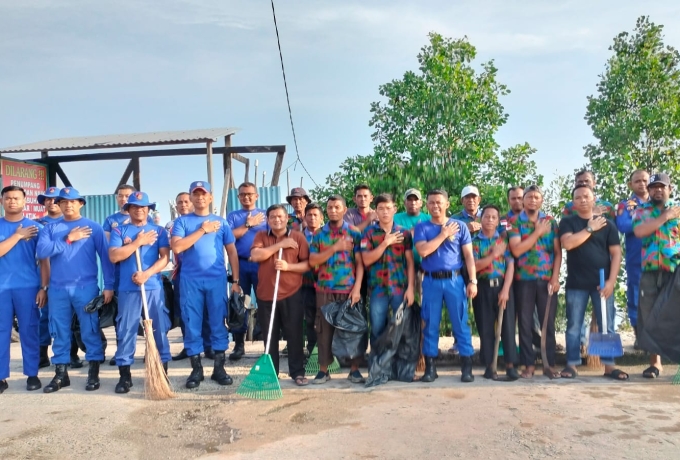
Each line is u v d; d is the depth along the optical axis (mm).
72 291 5574
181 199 7035
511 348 5664
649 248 5746
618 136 7902
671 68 8141
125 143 8805
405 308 5594
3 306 5535
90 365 5648
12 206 5637
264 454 3816
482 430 4156
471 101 8211
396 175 7867
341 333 5555
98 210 10203
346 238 5633
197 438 4164
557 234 5785
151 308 5645
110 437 4223
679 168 7883
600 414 4484
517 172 8172
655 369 5715
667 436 3990
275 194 9500
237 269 5984
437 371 6133
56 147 8953
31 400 5254
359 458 3709
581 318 5719
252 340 7574
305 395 5215
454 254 5590
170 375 6145
